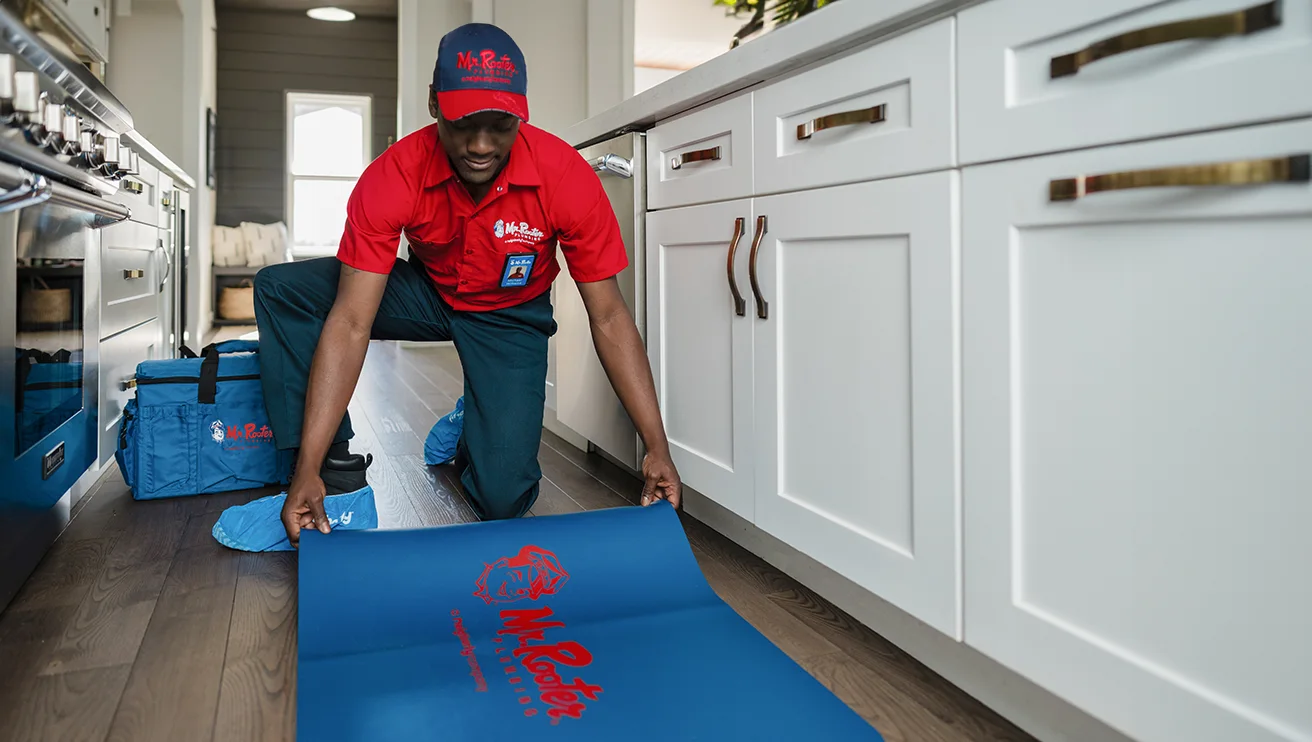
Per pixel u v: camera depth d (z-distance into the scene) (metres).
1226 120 0.76
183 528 1.93
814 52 1.30
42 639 1.35
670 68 9.34
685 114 1.75
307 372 1.79
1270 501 0.74
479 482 1.79
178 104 6.23
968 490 1.07
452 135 1.32
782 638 1.36
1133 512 0.87
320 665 1.11
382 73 8.41
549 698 1.04
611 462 2.58
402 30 5.54
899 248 1.18
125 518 2.00
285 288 1.77
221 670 1.25
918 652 1.29
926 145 1.11
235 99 8.12
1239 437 0.77
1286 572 0.73
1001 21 0.99
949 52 1.07
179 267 3.61
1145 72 0.83
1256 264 0.75
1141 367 0.85
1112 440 0.88
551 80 5.11
